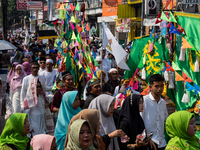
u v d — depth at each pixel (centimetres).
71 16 1394
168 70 990
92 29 5784
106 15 5044
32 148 670
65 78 993
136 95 706
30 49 2545
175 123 619
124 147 719
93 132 609
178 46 988
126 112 709
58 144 762
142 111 707
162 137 779
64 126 768
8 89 1827
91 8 5572
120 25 4144
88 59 1251
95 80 902
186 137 618
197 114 979
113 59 1891
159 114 772
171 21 973
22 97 1124
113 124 734
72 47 1317
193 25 952
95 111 621
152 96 777
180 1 2052
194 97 962
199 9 1773
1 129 997
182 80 958
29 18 9506
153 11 2731
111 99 713
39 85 1103
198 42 948
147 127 762
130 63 1109
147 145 721
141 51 1088
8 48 1627
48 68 1362
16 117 655
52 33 2892
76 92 788
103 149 664
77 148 536
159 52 1028
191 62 967
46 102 1152
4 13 3359
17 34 7738
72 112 785
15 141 642
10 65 2039
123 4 4200
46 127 1153
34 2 5019
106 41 1045
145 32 3872
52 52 2111
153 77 766
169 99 1012
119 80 1177
